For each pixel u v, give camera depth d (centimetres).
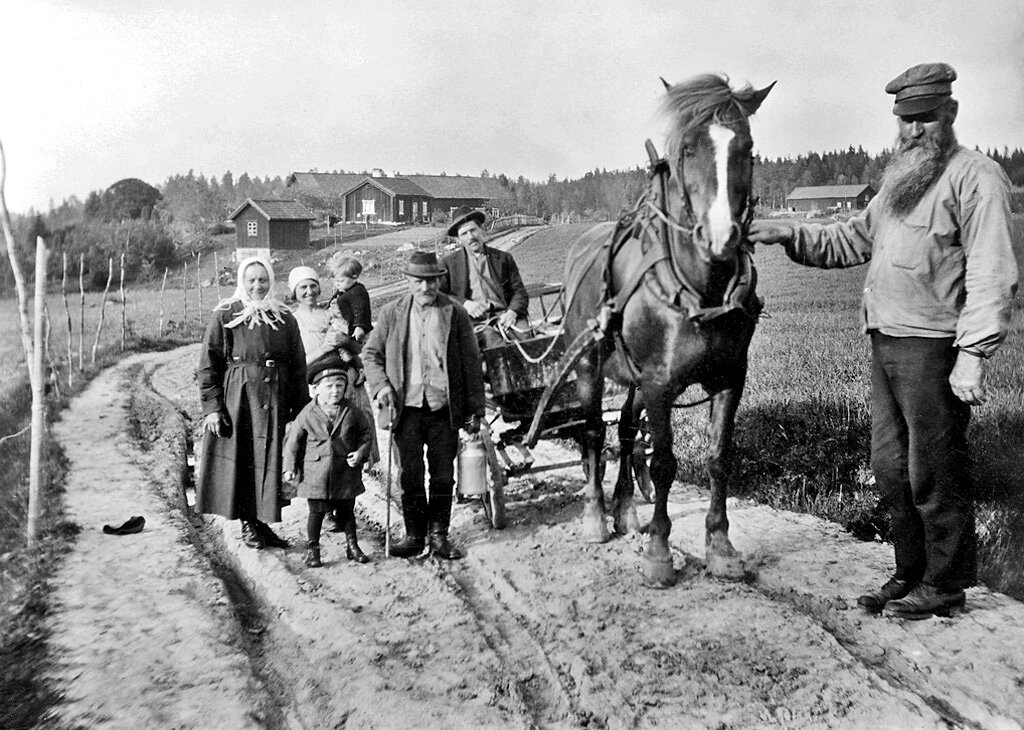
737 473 675
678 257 449
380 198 5069
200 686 373
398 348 544
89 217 2253
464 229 694
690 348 455
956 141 403
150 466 791
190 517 684
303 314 660
